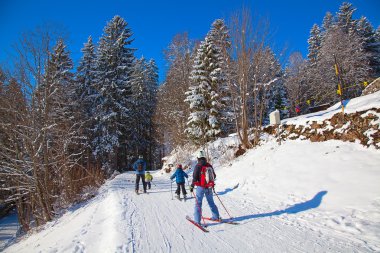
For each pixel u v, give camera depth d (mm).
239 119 17391
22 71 15578
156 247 5242
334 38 30203
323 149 9961
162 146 41969
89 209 11055
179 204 9352
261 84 15547
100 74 33281
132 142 37438
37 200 16719
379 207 6125
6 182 18000
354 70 27906
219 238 5621
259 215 7164
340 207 6676
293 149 11180
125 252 4996
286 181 9250
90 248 5742
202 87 22297
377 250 4594
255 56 14961
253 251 4895
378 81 14188
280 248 4957
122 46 36531
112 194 12227
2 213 21906
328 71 30641
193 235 5883
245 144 15148
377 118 8750
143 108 41906
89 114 32500
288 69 37219
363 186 7098
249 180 10758
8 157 14961
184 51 30266
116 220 7203
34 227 15391
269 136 14031
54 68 17453
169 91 30922
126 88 35719
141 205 9273
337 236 5355
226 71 16016
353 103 12125
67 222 10961
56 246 6863
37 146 16047
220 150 18375
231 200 9188
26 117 15672
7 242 14977
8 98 15453
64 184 17062
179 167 10352
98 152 30625
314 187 8133
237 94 15852
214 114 22031
